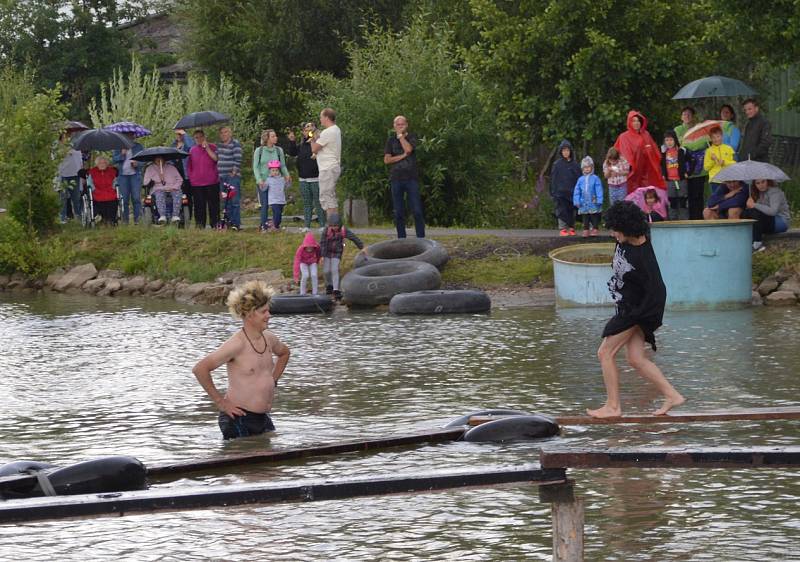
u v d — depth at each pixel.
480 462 10.95
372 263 26.64
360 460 11.27
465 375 16.16
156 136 43.81
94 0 63.41
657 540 8.53
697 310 22.83
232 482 10.51
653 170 26.39
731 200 25.09
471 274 26.83
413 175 28.06
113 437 12.81
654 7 35.31
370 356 18.23
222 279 28.86
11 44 62.75
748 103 26.83
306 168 30.31
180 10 58.88
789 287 23.61
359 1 51.62
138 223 34.41
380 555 8.40
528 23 36.47
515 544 8.59
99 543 8.89
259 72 53.94
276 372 13.02
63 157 34.53
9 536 9.14
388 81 37.47
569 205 28.05
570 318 22.25
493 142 37.25
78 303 28.34
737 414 12.46
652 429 12.24
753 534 8.62
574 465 7.58
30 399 15.39
